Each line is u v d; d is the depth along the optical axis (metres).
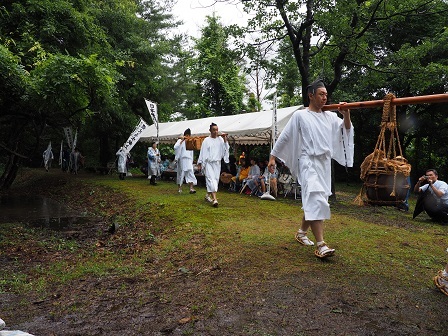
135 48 17.41
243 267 4.08
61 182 15.43
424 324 2.80
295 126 4.22
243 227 5.95
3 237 6.45
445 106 15.07
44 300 3.66
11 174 14.64
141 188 12.02
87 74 8.58
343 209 8.88
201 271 4.16
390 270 3.92
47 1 10.52
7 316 3.28
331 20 9.38
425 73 10.32
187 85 23.95
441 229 6.62
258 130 10.88
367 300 3.20
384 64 11.25
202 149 8.56
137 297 3.59
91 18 12.41
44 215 9.25
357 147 19.06
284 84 23.27
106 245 6.17
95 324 3.05
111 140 25.66
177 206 8.06
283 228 5.91
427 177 7.43
